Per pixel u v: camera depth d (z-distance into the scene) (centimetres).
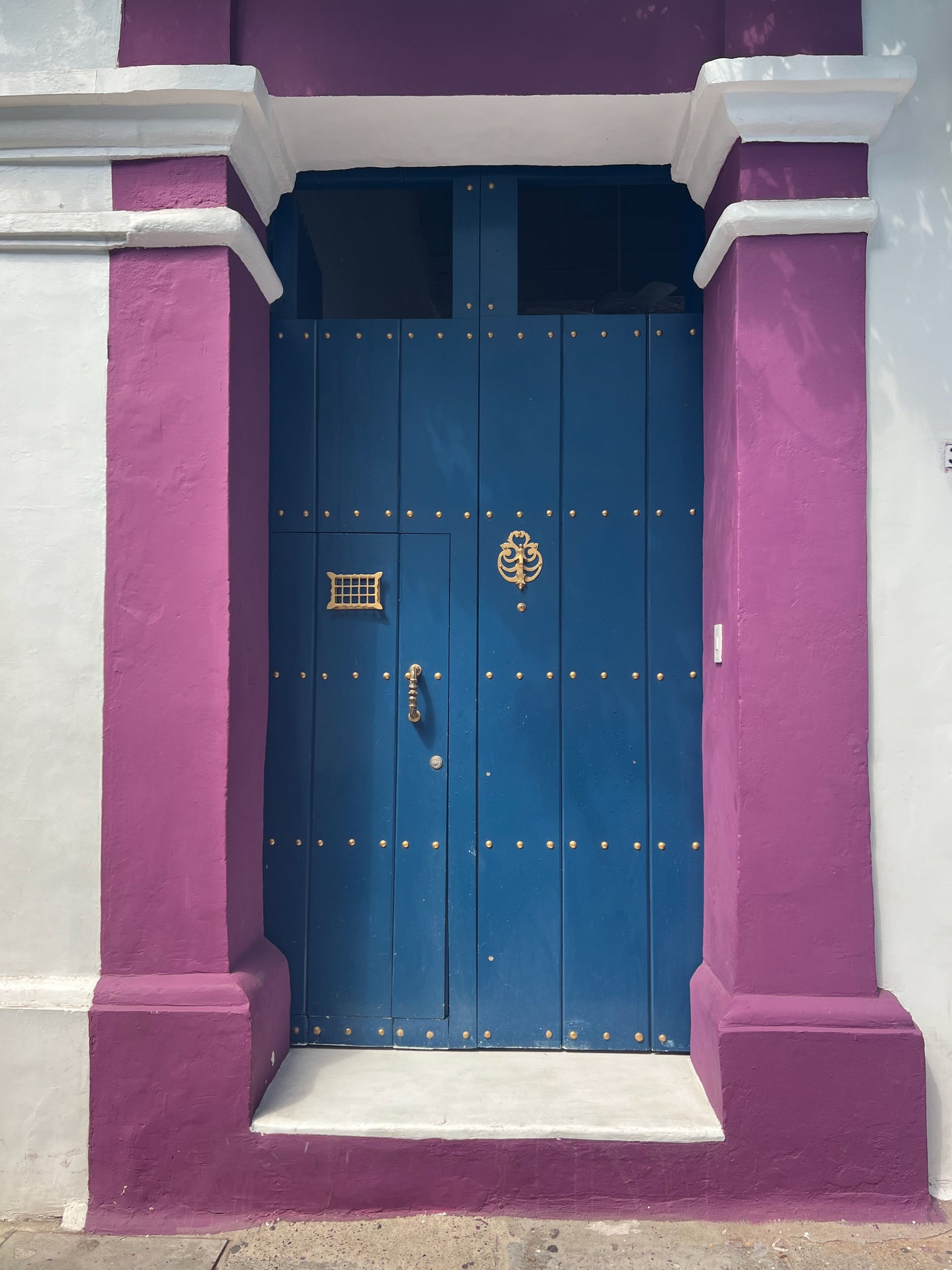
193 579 260
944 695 256
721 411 275
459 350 307
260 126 271
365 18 267
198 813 257
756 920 251
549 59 266
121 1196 247
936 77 262
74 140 261
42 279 265
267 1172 247
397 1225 243
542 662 301
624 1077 277
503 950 297
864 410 256
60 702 261
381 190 320
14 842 259
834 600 254
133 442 262
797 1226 241
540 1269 226
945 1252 231
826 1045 245
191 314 262
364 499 305
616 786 298
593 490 304
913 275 259
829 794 252
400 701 303
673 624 300
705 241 307
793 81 248
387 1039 297
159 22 263
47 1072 251
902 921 254
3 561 263
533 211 403
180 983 253
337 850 300
